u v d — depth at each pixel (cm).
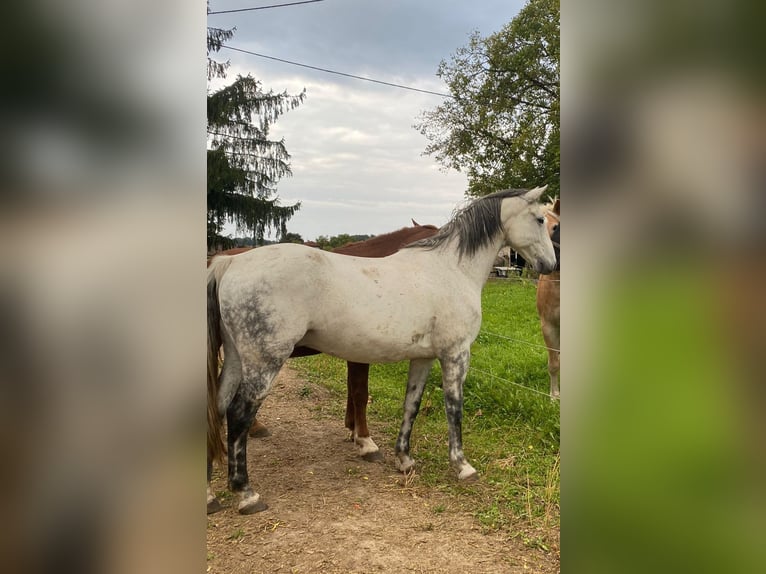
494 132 1598
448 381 326
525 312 807
